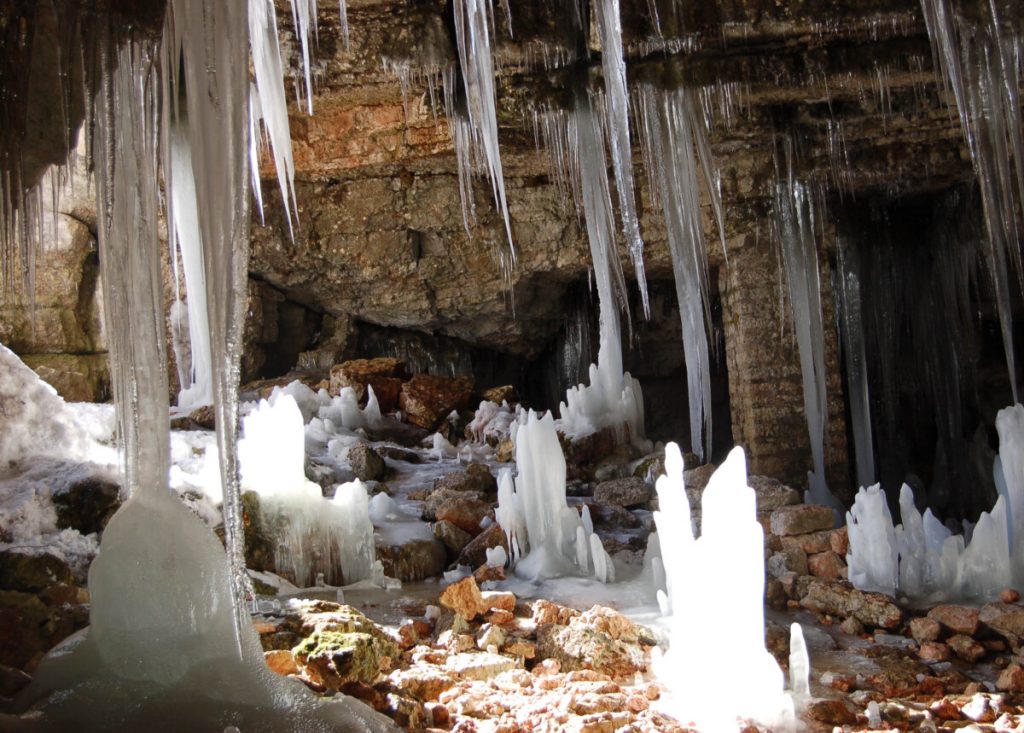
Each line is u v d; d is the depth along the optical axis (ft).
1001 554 23.30
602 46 26.76
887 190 39.60
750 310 36.83
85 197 34.99
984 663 19.92
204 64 16.01
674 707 16.20
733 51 29.53
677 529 20.47
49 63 17.71
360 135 33.19
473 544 26.45
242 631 14.71
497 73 29.91
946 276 42.34
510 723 15.14
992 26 26.96
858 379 41.29
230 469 15.52
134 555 14.39
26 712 12.84
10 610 16.46
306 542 23.98
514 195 37.83
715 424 48.57
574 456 35.32
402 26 27.94
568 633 18.88
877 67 29.48
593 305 45.93
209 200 15.88
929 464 44.04
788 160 34.47
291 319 42.60
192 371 34.73
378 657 16.96
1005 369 44.57
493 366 48.32
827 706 16.51
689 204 30.76
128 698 13.15
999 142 27.91
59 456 22.18
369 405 39.27
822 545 26.32
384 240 37.86
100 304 35.88
